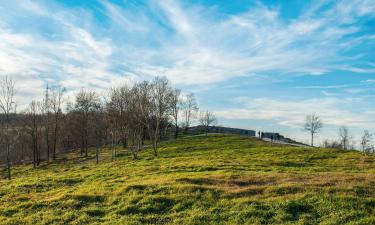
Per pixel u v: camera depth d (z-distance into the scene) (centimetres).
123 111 8144
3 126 8988
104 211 2542
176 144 9525
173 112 12138
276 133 10756
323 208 2281
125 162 6056
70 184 3688
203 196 2677
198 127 15338
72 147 13138
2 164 10194
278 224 2106
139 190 2925
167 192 2831
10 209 2700
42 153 11694
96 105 10181
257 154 6216
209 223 2195
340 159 5325
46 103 9844
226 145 8488
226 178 3309
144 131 11038
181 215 2369
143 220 2325
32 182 3775
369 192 2578
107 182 3578
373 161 5041
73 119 11281
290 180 3109
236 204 2462
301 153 6122
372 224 2019
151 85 8069
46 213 2575
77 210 2583
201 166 4428
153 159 6206
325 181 2953
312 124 11088
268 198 2539
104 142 12331
